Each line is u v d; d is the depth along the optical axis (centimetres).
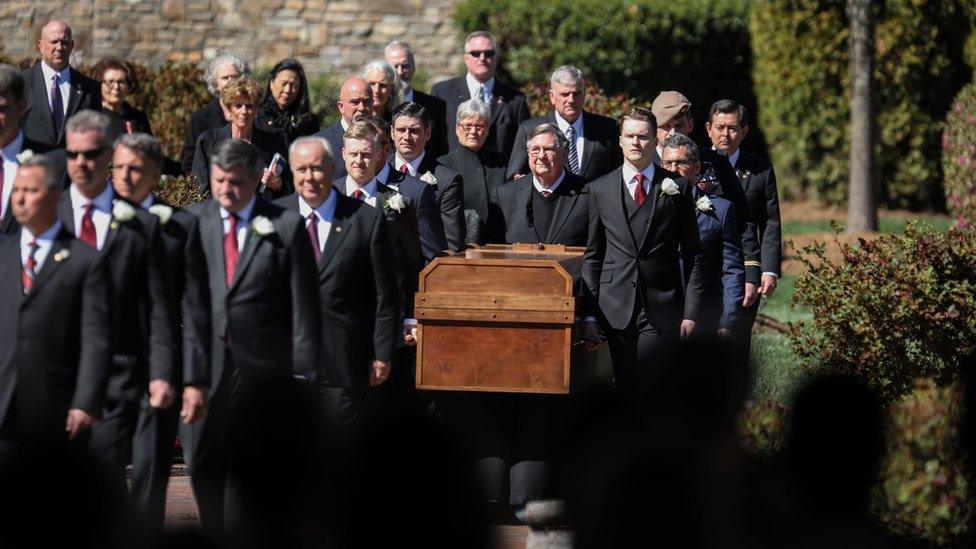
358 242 2412
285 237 2269
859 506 2298
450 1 6869
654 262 2733
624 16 6531
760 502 2408
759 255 3206
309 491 2355
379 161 2797
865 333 2944
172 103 5284
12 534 2148
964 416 2261
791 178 6469
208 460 2269
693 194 2952
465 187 3234
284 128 3381
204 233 2297
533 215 2912
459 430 2556
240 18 6750
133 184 2228
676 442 2600
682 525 2423
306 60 6819
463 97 3894
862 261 3027
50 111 3447
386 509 2403
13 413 2155
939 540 2236
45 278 2131
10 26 6538
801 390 2442
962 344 2889
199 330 2220
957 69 6197
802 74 6231
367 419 2527
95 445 2144
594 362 2744
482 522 2484
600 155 3400
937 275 2991
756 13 6425
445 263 2455
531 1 6519
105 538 2169
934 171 6231
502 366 2450
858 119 5709
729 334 2950
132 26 6650
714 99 6812
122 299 2164
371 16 6844
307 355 2261
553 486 2544
